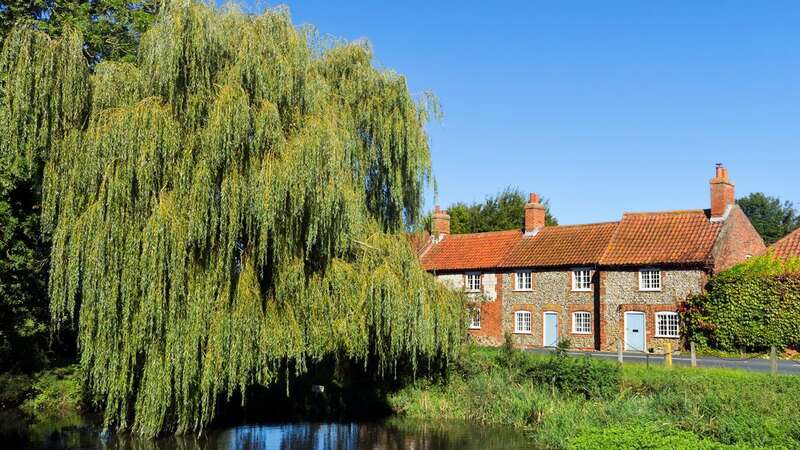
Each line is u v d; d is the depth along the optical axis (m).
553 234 41.44
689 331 33.91
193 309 14.97
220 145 14.61
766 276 32.03
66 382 23.89
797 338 31.03
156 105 14.63
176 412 16.33
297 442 18.94
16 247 21.91
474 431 20.52
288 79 16.02
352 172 18.61
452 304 20.94
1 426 20.41
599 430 17.69
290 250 16.17
